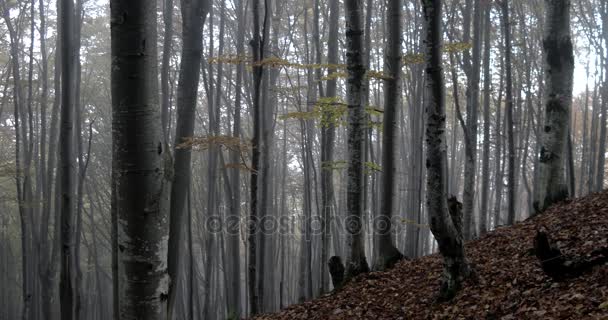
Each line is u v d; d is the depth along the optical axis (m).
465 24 17.61
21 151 25.59
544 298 5.86
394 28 9.61
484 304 6.34
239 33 18.84
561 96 9.80
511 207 13.29
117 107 2.94
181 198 6.91
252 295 9.40
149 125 2.95
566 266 6.21
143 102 2.93
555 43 9.77
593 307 5.12
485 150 16.36
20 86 18.92
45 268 15.38
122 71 2.91
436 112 6.21
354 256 9.52
